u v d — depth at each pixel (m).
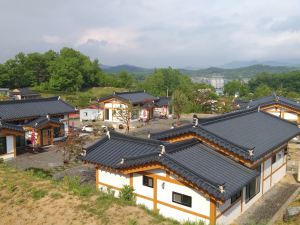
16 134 32.22
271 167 23.09
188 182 15.90
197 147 18.95
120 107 55.94
